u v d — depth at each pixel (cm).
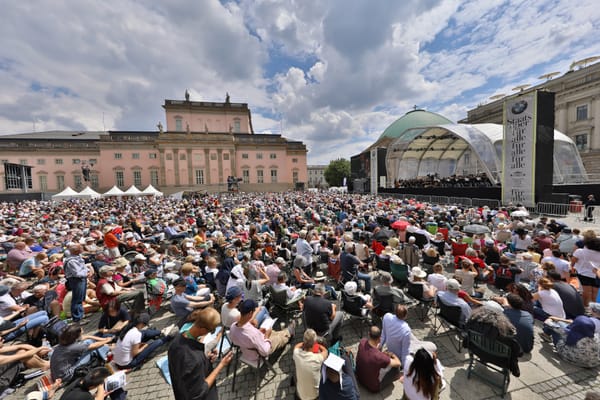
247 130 6216
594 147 3634
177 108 5738
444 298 475
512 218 1298
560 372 389
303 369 317
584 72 3709
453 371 400
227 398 366
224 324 443
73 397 263
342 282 657
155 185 5406
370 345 364
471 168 4019
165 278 726
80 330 389
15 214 1906
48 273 739
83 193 3722
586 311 515
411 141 3459
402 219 1226
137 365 432
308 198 3009
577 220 1341
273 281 623
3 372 381
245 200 3425
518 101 1675
